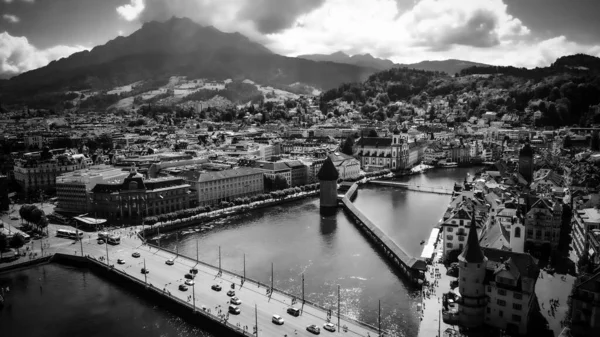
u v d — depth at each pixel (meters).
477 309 178.88
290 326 186.00
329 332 180.88
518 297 173.38
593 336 159.88
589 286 162.12
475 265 178.12
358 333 180.12
